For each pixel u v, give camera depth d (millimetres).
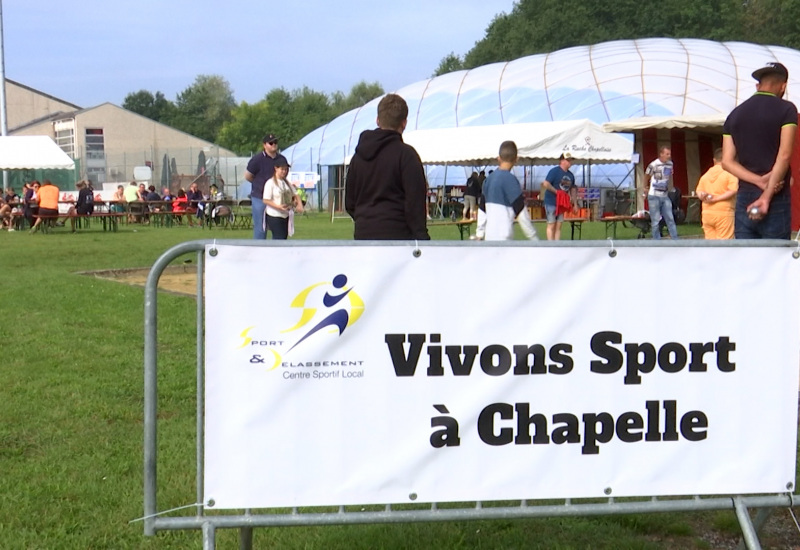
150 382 3346
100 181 56750
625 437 3582
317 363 3418
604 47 48000
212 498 3387
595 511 3504
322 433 3432
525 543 4008
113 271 15062
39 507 4340
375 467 3463
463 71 52594
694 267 3570
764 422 3643
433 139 25266
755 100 6027
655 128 27531
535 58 49344
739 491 3646
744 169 6070
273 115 109750
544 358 3521
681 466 3613
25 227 31953
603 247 3518
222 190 47812
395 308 3441
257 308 3373
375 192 5824
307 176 46156
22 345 8172
